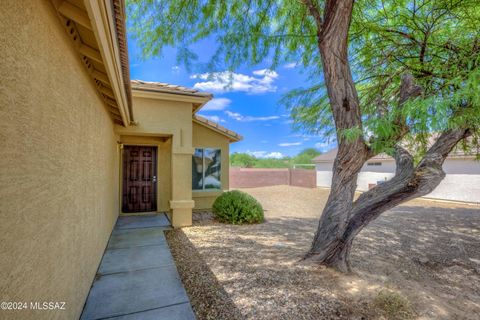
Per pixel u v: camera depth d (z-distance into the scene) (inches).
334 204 159.5
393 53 184.4
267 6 185.2
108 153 207.9
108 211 215.6
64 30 84.6
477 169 485.7
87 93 121.2
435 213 402.6
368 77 201.8
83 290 116.9
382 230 287.3
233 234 251.4
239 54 200.8
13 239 51.4
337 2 144.0
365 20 185.6
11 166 50.8
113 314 113.9
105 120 185.3
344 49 150.8
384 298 122.2
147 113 264.2
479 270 179.0
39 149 64.3
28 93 58.0
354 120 148.3
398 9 176.6
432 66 153.3
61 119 82.0
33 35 60.6
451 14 157.8
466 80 86.2
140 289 136.9
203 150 390.3
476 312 123.6
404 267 177.0
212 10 181.3
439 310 120.6
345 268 155.3
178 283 143.6
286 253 189.2
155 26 184.9
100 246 170.1
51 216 72.8
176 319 110.5
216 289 134.8
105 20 74.9
